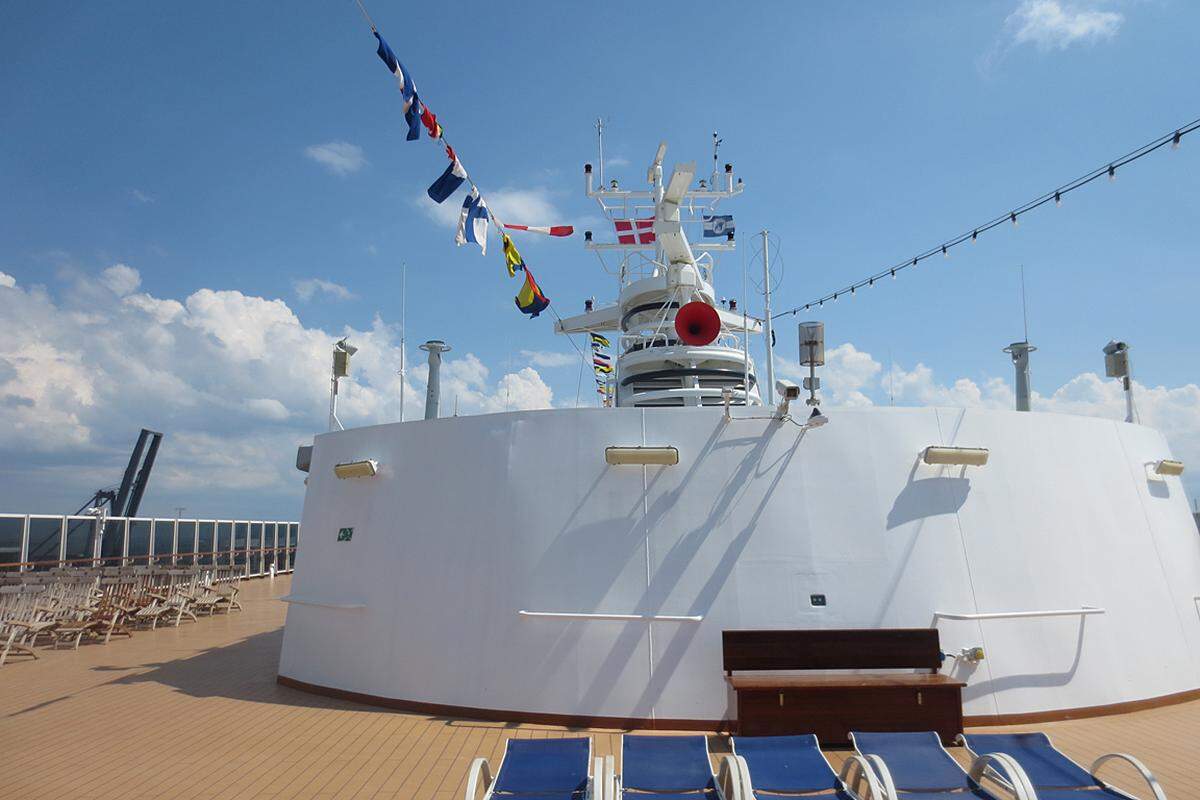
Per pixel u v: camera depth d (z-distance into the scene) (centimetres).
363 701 995
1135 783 692
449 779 713
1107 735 827
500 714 902
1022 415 991
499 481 979
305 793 679
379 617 1011
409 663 970
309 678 1073
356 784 701
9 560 2061
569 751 618
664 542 915
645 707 869
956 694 811
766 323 1295
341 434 1148
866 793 661
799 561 903
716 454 941
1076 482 993
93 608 1608
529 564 934
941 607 895
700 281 1441
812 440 943
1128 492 1032
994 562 922
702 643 880
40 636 1625
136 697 1045
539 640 908
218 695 1054
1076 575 947
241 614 2048
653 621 889
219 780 712
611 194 1540
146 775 726
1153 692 945
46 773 732
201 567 2178
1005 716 871
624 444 954
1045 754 618
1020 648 898
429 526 1009
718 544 911
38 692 1079
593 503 938
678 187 1295
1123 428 1074
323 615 1079
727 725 855
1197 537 1139
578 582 916
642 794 580
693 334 1036
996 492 948
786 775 596
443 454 1028
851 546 909
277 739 839
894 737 644
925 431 955
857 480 932
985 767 619
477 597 950
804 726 802
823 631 859
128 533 2541
